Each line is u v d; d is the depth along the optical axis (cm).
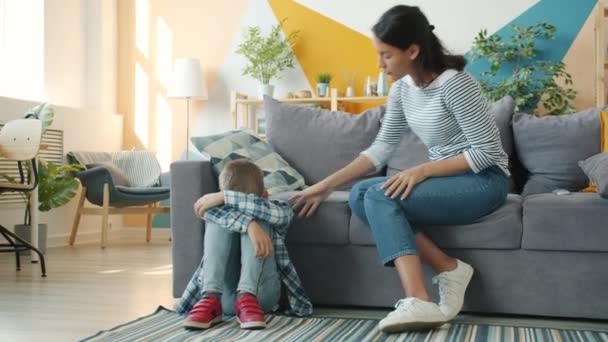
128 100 588
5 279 315
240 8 568
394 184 198
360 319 207
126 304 246
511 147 269
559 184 256
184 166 242
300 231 229
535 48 502
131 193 489
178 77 536
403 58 195
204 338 181
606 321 208
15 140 341
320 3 551
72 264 377
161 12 582
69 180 446
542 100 498
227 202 203
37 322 212
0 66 485
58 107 495
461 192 199
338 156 277
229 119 570
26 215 427
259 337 182
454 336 182
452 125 203
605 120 256
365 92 534
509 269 211
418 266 191
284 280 214
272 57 532
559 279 207
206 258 201
